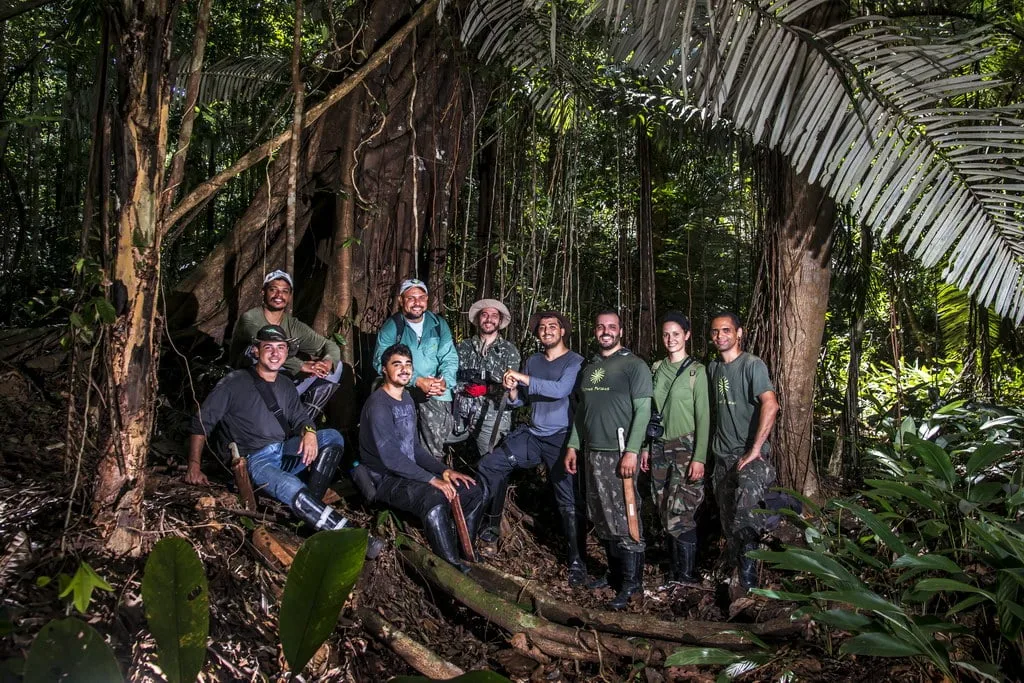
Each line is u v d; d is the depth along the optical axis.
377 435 4.13
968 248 3.95
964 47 3.88
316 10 5.84
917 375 7.54
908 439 3.85
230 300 5.20
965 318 7.39
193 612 1.86
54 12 5.76
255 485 3.81
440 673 3.17
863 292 5.83
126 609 2.76
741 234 7.46
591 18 4.54
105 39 2.89
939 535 3.66
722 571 4.59
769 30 3.87
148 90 2.81
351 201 5.19
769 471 4.24
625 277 6.71
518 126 5.99
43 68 5.84
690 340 6.84
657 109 6.08
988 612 3.37
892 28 3.88
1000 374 6.66
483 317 4.85
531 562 4.91
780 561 3.06
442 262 5.67
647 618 3.70
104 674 1.75
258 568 3.25
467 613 3.90
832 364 7.32
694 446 4.48
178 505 3.47
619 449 4.33
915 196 3.97
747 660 3.16
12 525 3.03
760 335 4.91
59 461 3.87
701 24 4.25
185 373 4.95
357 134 5.36
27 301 5.28
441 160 5.68
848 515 4.74
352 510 4.29
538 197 6.20
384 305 5.43
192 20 7.46
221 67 6.48
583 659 3.50
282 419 3.88
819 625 3.53
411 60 5.51
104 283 2.86
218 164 7.75
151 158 2.84
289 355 4.34
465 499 4.41
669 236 7.54
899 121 3.91
